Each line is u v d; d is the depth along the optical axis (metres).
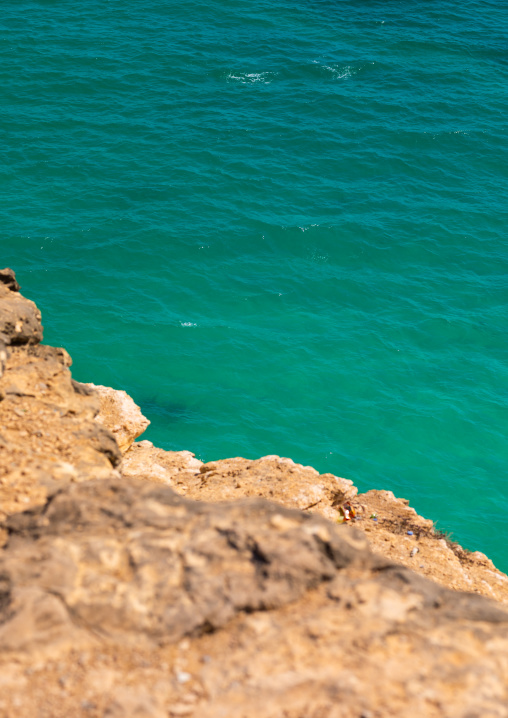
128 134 61.69
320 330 45.97
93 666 7.17
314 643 7.42
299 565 8.14
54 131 60.81
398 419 39.91
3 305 13.49
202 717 6.70
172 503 8.95
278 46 77.00
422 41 80.44
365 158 62.06
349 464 37.00
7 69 67.50
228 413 39.50
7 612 7.38
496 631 7.70
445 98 71.06
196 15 81.38
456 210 57.12
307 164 60.78
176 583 7.92
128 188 55.78
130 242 50.81
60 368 12.86
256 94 69.12
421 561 16.91
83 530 8.53
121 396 19.89
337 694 6.84
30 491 9.54
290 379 42.09
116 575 7.97
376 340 45.41
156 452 21.45
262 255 51.59
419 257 52.53
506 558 32.25
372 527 18.25
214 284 48.78
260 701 6.82
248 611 7.85
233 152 60.97
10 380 12.14
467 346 45.50
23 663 7.11
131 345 43.31
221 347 43.84
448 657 7.30
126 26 77.56
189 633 7.56
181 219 53.38
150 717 6.69
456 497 35.56
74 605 7.60
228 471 19.20
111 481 9.22
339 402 40.94
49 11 78.69
